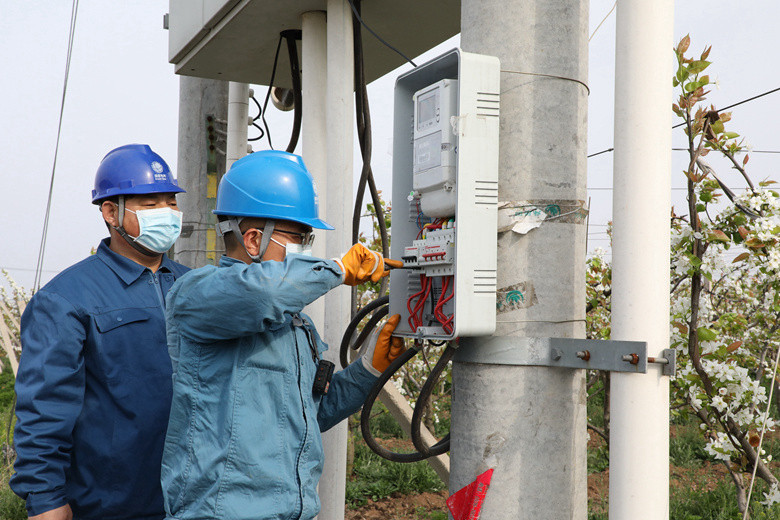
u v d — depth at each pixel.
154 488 2.49
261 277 1.64
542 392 2.02
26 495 2.23
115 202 2.65
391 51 4.30
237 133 5.66
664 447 1.77
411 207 2.38
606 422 5.81
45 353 2.30
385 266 2.27
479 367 2.05
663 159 1.78
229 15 3.75
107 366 2.44
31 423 2.24
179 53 4.43
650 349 1.76
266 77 4.82
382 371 2.25
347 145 3.42
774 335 4.36
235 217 1.91
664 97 1.78
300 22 3.76
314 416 1.93
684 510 5.45
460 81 1.92
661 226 1.77
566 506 2.02
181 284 1.75
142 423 2.46
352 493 5.91
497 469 2.01
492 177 1.97
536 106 2.05
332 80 3.43
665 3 1.79
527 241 2.05
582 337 2.11
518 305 2.03
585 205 2.12
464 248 1.92
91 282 2.51
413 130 2.27
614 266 1.83
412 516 5.58
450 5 3.56
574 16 2.10
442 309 2.13
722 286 4.68
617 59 1.83
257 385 1.78
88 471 2.44
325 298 3.38
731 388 3.72
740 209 3.43
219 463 1.72
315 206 2.00
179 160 5.98
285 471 1.79
